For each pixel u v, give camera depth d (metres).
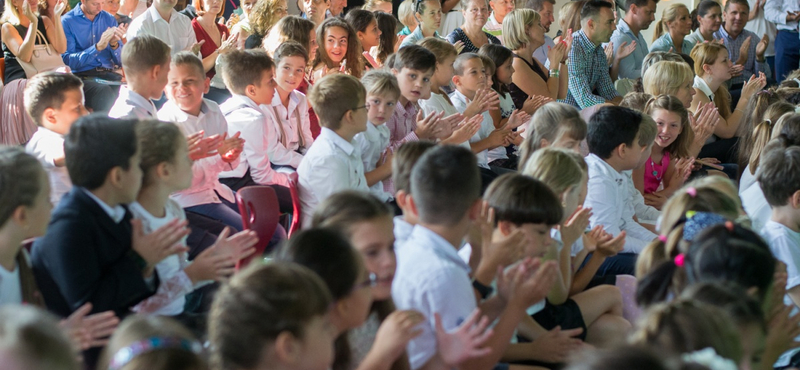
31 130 4.27
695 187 2.44
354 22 5.57
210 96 4.97
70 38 5.48
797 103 5.27
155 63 3.42
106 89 4.94
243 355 1.38
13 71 4.95
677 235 2.26
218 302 1.43
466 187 2.13
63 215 2.11
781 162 2.76
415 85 4.06
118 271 2.14
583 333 2.71
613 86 6.03
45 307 2.11
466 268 2.14
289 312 1.38
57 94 3.08
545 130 3.63
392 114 3.97
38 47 5.04
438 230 2.15
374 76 3.71
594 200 3.41
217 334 1.41
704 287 1.67
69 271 2.06
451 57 4.44
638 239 3.48
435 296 2.01
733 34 7.54
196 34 5.50
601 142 3.50
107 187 2.18
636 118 3.52
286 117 4.12
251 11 5.57
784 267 2.27
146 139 2.35
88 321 1.83
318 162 3.30
